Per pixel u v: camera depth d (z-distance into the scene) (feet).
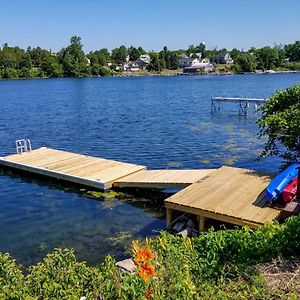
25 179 53.01
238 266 15.97
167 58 510.99
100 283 12.35
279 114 42.78
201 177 43.91
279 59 447.01
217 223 34.14
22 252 32.42
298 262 15.53
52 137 89.10
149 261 12.78
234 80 318.65
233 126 97.66
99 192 46.62
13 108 148.77
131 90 236.22
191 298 12.30
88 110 139.54
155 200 43.78
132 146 76.74
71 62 415.44
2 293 11.55
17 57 396.57
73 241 34.19
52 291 11.75
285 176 34.09
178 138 82.84
